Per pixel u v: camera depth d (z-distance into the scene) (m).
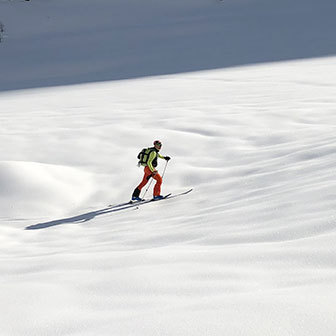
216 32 66.75
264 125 27.17
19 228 16.97
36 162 23.83
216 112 31.06
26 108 38.06
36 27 75.44
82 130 28.38
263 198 13.62
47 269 9.89
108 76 51.56
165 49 61.22
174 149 24.53
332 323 4.69
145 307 6.56
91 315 6.61
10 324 6.66
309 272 6.96
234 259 8.20
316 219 9.88
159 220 14.88
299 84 39.44
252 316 5.13
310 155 19.34
